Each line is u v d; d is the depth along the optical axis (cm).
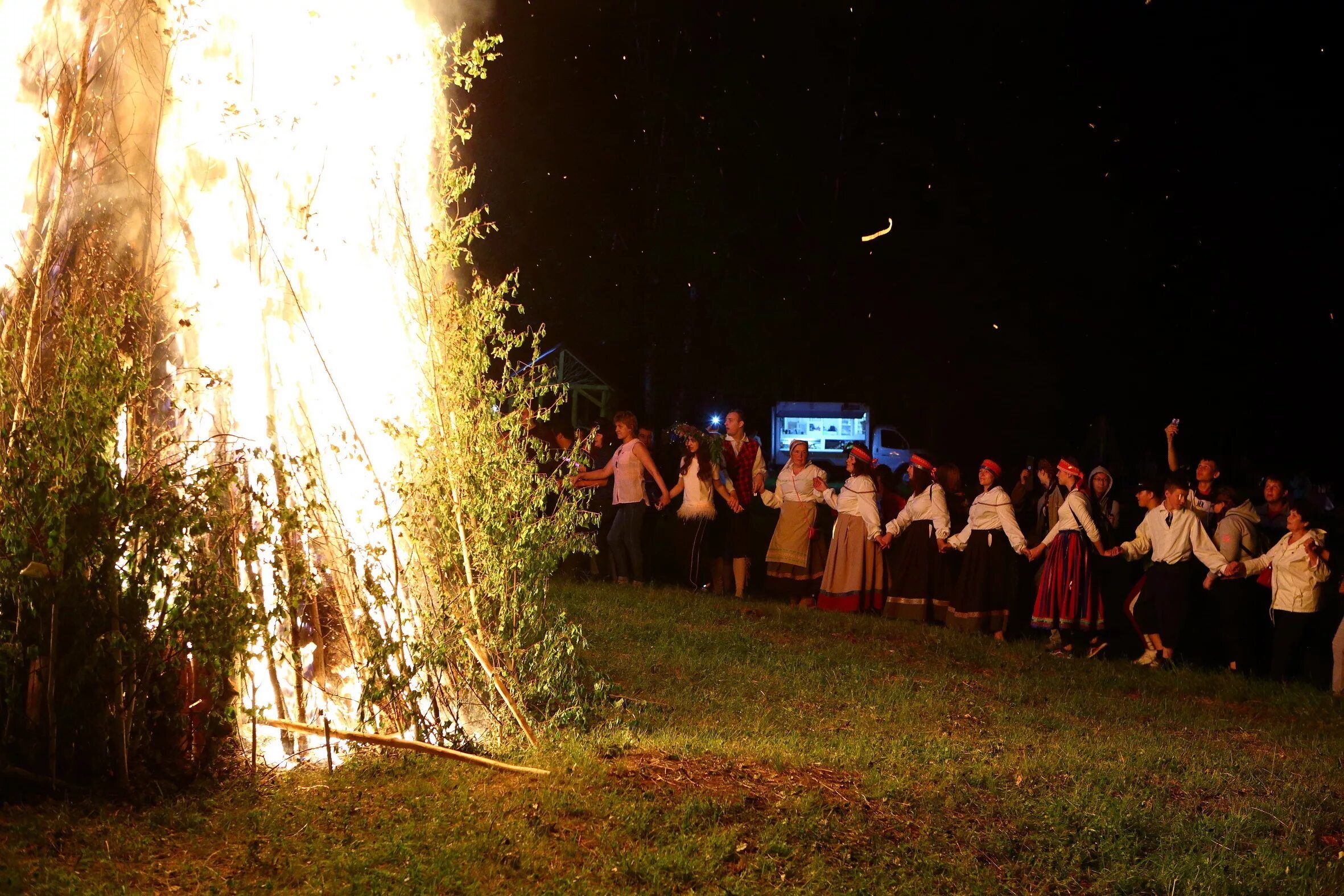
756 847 504
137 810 482
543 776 547
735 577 1248
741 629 1016
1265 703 911
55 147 582
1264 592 1112
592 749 592
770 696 802
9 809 460
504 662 646
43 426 500
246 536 543
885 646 1006
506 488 655
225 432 605
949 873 507
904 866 506
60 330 540
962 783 610
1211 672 993
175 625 505
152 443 542
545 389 678
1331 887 538
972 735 740
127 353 550
